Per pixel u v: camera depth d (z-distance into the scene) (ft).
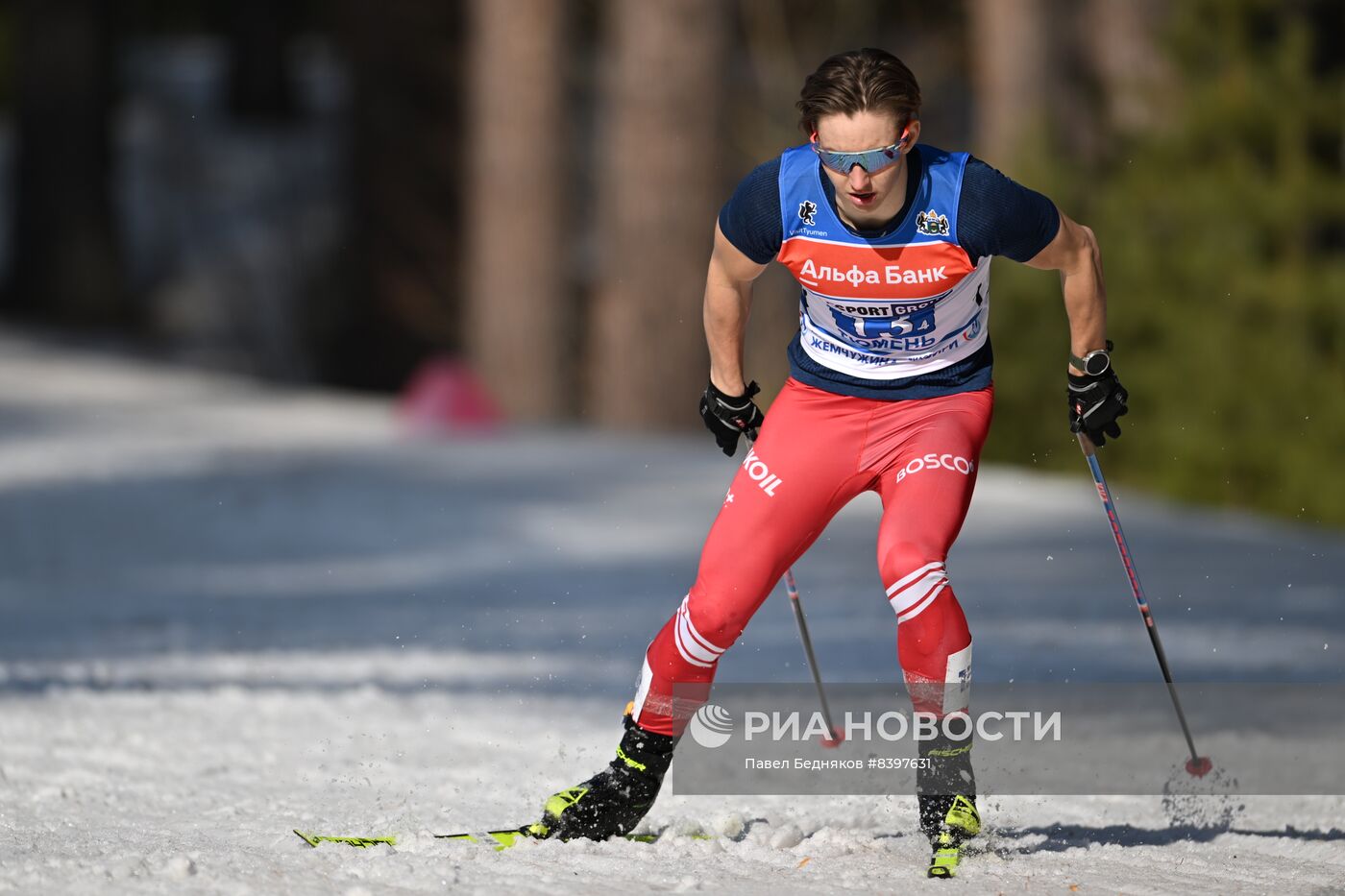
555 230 224.94
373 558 124.47
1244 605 100.78
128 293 313.94
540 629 90.63
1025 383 181.68
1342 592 107.14
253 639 86.74
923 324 41.09
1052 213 40.34
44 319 297.94
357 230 298.15
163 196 357.00
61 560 120.78
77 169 298.56
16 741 55.01
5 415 189.88
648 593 106.11
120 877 35.68
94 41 300.20
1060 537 134.21
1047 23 203.51
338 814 45.55
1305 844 44.57
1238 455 175.52
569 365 226.58
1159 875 39.47
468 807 47.42
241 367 298.97
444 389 197.67
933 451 41.01
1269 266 185.98
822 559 122.42
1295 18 198.18
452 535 134.21
